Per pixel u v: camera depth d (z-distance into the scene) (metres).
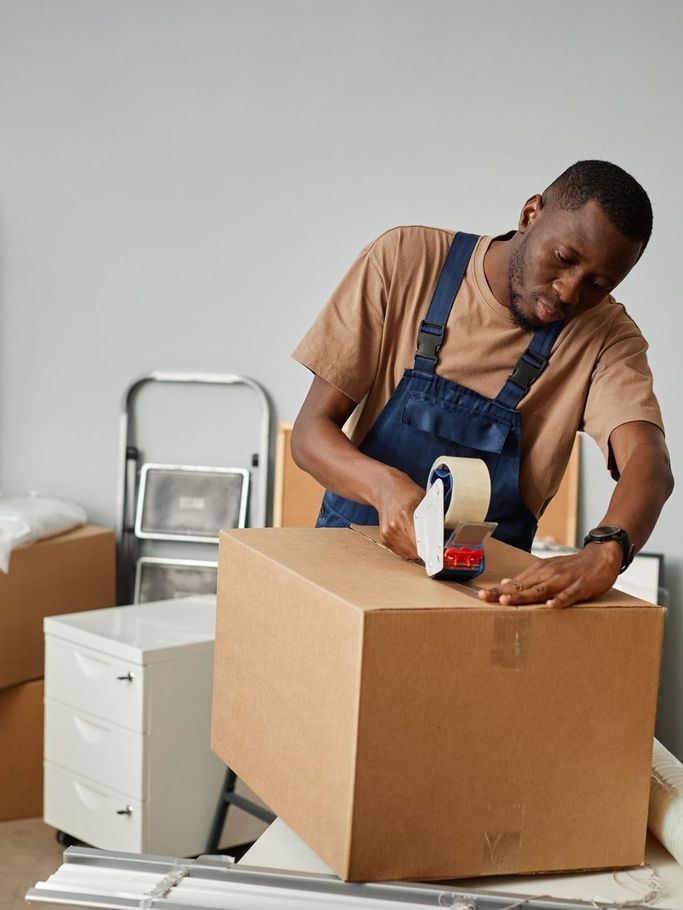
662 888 0.92
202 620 2.70
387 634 0.83
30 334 3.46
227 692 1.07
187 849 2.52
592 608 0.90
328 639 0.87
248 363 3.32
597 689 0.91
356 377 1.31
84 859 0.94
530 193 3.04
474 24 3.05
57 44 3.38
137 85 3.33
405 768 0.85
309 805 0.91
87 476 3.46
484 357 1.29
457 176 3.10
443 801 0.87
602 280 1.14
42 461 3.49
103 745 2.51
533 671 0.88
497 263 1.27
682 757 2.93
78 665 2.56
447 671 0.85
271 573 0.97
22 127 3.42
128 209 3.37
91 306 3.42
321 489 3.23
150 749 2.44
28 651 2.97
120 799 2.47
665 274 2.94
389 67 3.13
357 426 1.38
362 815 0.84
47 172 3.42
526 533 1.35
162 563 3.38
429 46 3.10
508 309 1.27
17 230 3.45
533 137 3.03
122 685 2.45
